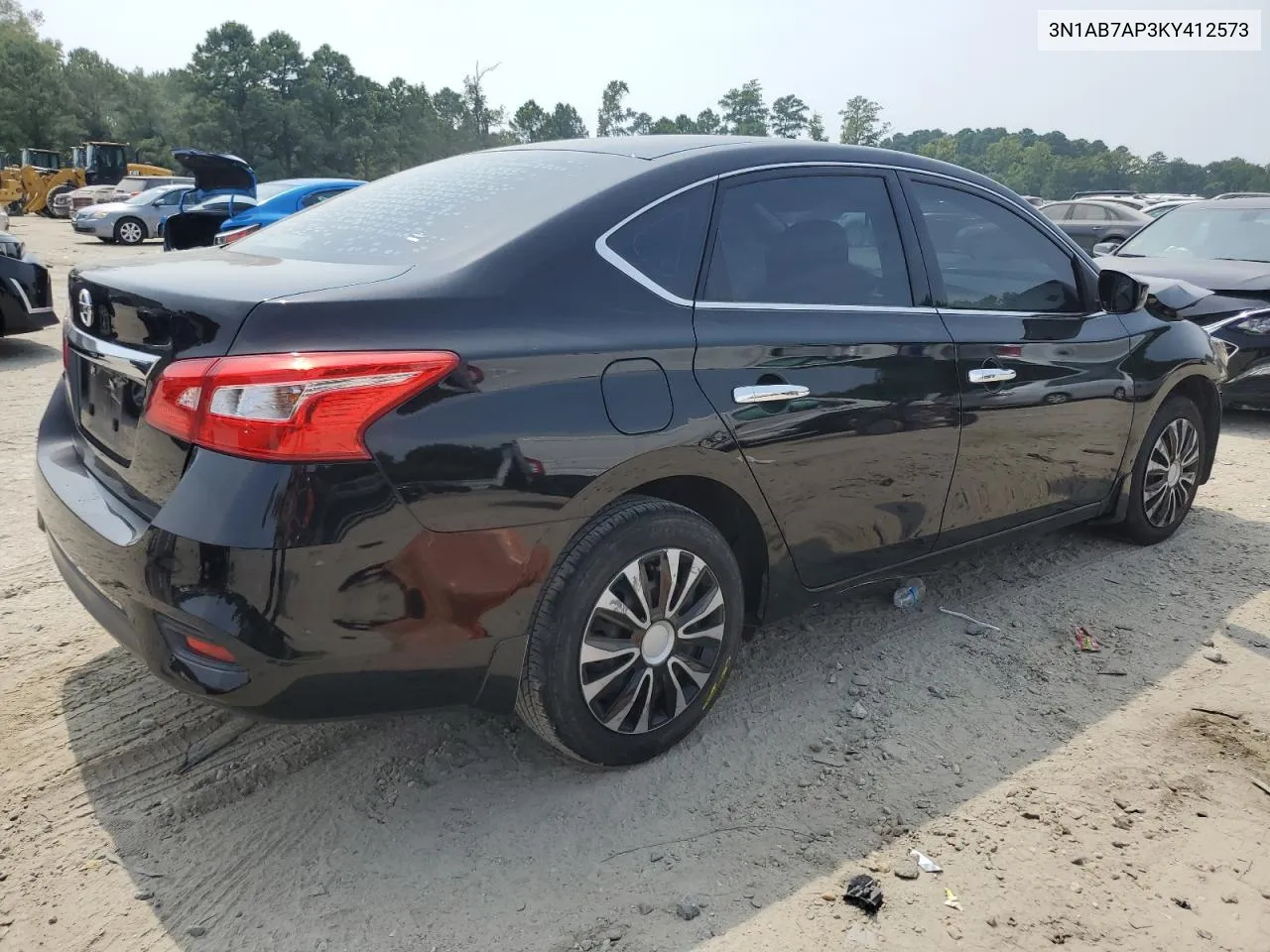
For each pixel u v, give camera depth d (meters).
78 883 2.29
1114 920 2.27
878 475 3.10
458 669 2.33
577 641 2.50
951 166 3.57
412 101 93.81
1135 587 4.14
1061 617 3.84
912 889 2.34
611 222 2.61
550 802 2.62
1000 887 2.36
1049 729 3.05
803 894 2.31
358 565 2.11
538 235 2.50
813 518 2.97
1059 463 3.82
